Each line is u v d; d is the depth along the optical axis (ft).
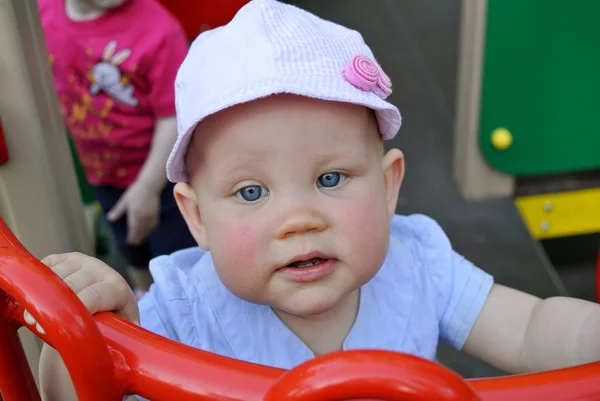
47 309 1.49
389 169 2.46
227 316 2.63
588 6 5.75
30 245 3.17
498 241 6.08
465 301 2.83
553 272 5.76
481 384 1.53
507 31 5.86
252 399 1.51
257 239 2.11
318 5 9.89
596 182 6.64
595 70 5.98
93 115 4.94
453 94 8.02
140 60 4.67
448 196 6.63
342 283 2.18
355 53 2.30
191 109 2.23
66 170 3.49
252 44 2.20
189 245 5.32
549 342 2.60
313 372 1.31
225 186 2.15
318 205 2.10
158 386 1.58
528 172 6.34
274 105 2.07
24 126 3.01
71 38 4.75
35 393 1.93
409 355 1.33
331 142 2.10
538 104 6.10
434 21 9.45
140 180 4.88
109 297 1.97
